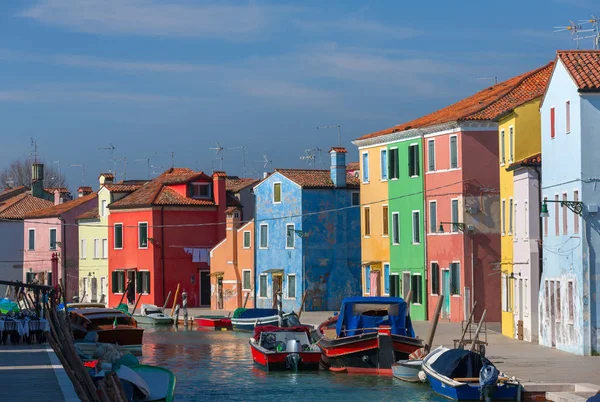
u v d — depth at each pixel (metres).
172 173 97.50
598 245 41.28
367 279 72.38
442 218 62.88
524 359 40.84
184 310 71.12
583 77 41.75
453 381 34.62
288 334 47.16
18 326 46.00
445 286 62.72
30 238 108.12
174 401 36.12
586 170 41.34
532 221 48.75
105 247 97.31
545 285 46.44
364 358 42.69
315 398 36.34
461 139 60.81
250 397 36.84
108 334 55.88
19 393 26.09
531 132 52.38
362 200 72.75
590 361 39.78
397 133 67.19
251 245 81.50
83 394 25.64
